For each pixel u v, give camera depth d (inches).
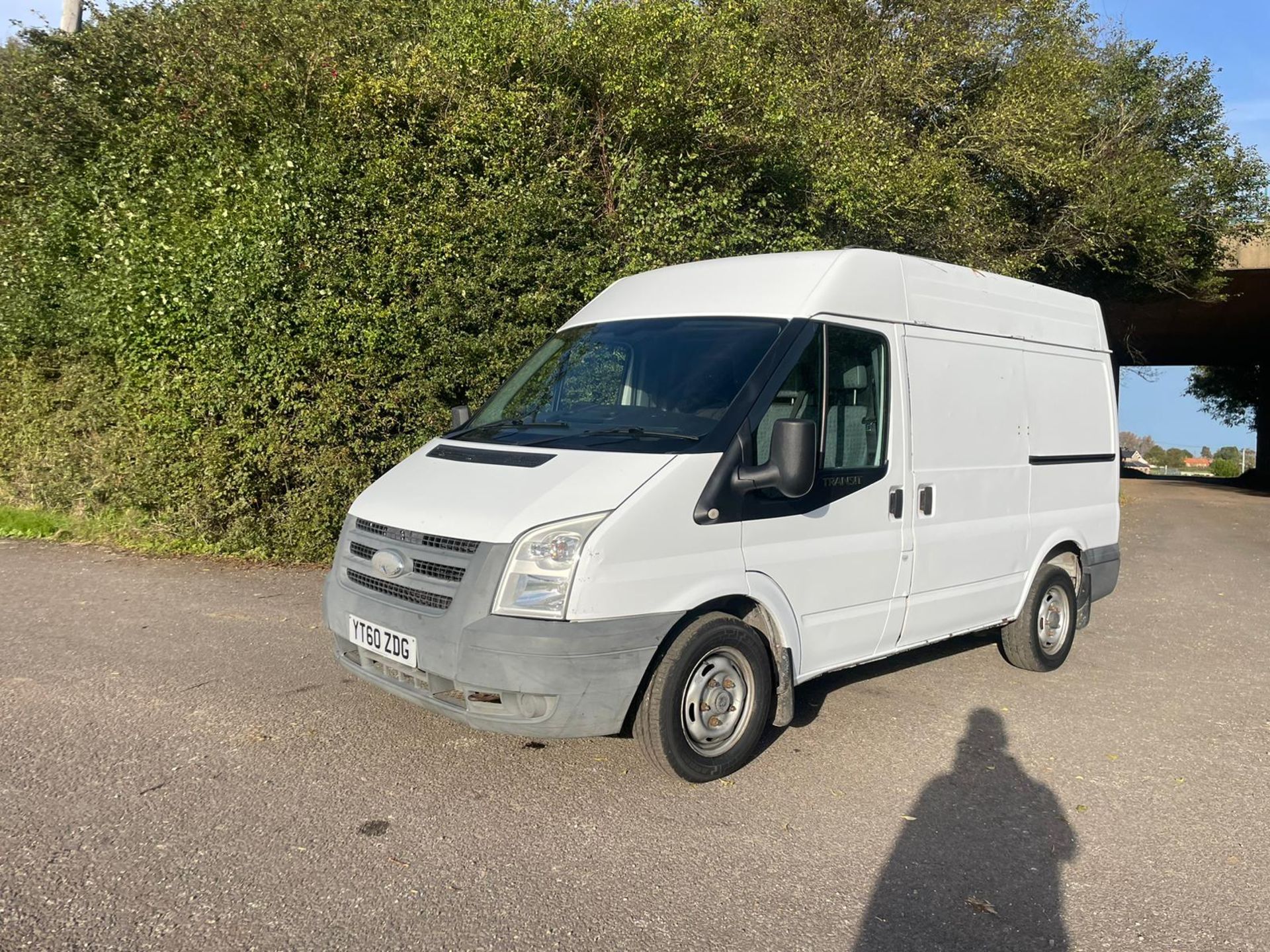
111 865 136.9
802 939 128.6
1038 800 178.9
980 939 131.1
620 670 156.9
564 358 217.2
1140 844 162.4
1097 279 802.2
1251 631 331.9
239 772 170.6
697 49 387.5
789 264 207.0
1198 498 1009.5
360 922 126.3
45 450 384.5
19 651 234.5
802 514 183.8
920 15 575.5
